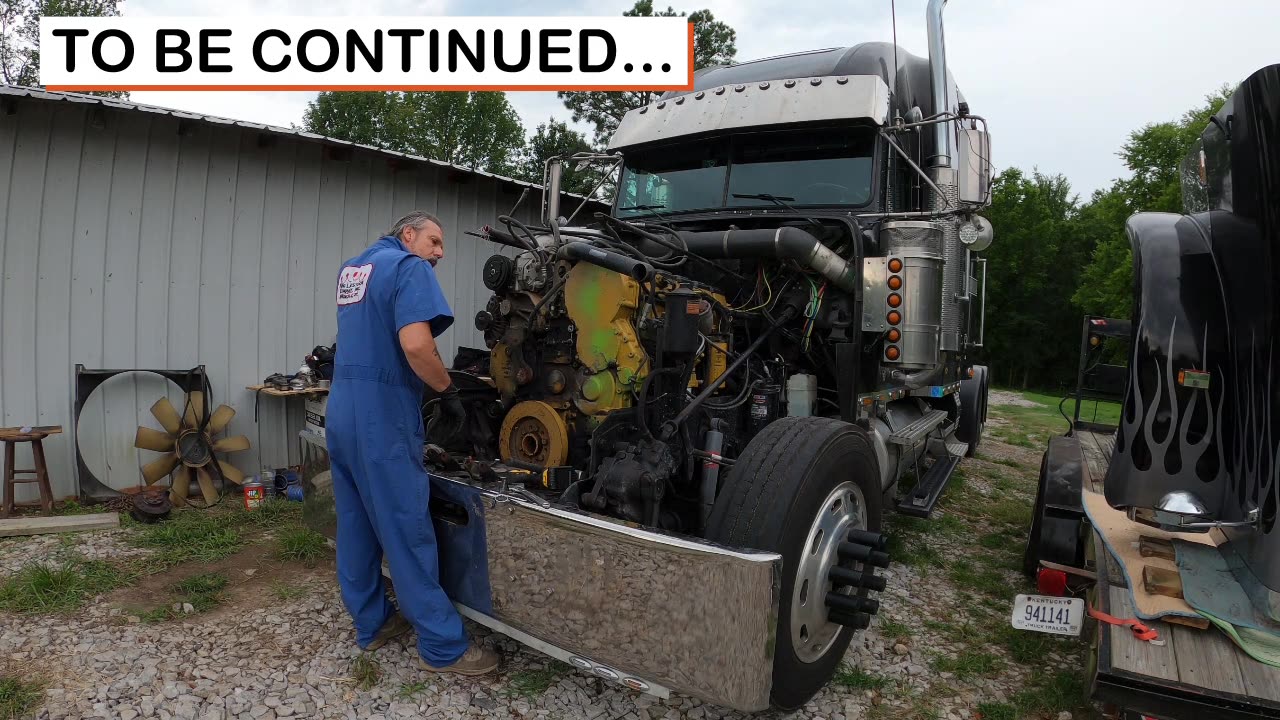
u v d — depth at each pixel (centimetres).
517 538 256
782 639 247
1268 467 214
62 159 480
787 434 273
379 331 261
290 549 411
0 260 462
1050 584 311
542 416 312
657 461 273
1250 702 193
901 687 296
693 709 271
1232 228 236
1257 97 214
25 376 475
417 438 267
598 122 2312
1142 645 219
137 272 509
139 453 515
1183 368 250
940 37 453
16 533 425
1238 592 235
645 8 2206
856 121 417
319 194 582
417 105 3409
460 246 666
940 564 441
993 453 830
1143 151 2952
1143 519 257
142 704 256
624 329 302
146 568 385
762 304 381
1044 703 285
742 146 454
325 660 293
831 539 270
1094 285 3083
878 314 369
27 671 277
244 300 552
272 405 568
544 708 266
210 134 531
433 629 271
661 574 227
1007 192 3428
